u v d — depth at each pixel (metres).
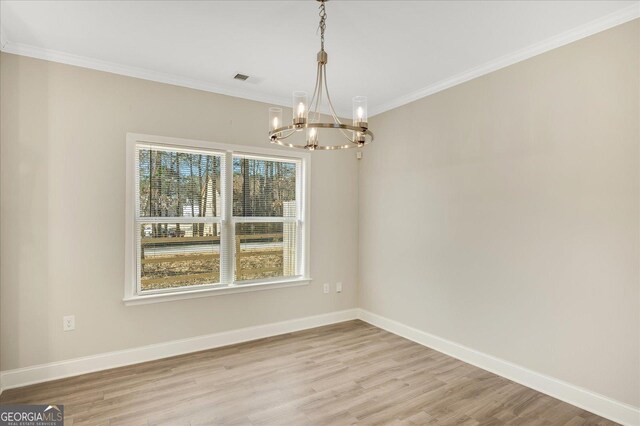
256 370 3.14
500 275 3.10
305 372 3.11
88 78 3.10
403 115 4.08
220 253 3.79
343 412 2.49
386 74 3.43
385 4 2.28
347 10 2.35
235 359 3.38
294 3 2.28
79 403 2.57
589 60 2.54
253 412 2.48
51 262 2.95
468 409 2.54
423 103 3.84
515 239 2.99
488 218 3.20
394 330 4.18
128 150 3.26
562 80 2.70
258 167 4.04
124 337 3.23
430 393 2.77
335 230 4.57
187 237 3.60
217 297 3.71
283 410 2.51
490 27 2.56
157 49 2.93
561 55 2.70
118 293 3.21
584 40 2.57
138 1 2.26
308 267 4.31
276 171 4.16
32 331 2.88
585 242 2.56
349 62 3.16
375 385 2.88
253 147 3.95
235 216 3.87
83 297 3.07
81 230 3.06
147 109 3.35
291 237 4.27
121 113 3.23
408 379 3.00
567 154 2.66
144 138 3.33
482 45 2.84
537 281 2.84
